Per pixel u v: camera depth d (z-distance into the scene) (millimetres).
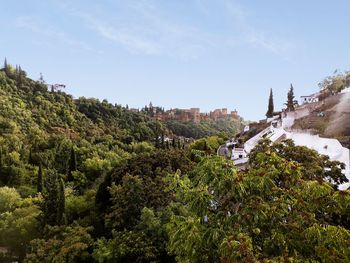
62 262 27797
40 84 172250
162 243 26094
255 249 10414
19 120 120500
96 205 43562
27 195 67750
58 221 38625
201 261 10875
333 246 9656
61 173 91125
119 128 164375
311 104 72312
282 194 11703
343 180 24688
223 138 84875
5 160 86000
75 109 167125
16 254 41938
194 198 11719
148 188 33750
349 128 47344
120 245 26094
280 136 52094
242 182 11414
